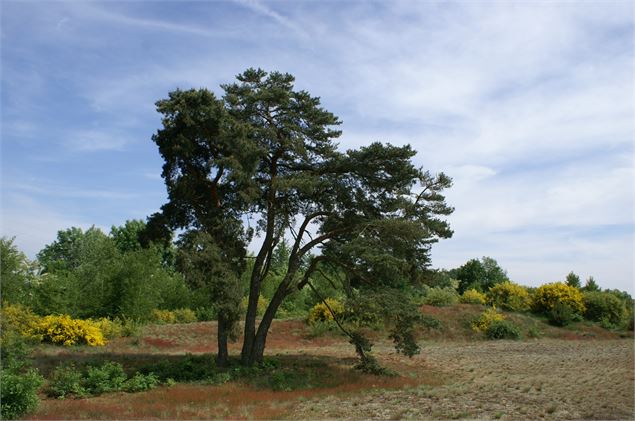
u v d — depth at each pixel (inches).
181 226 958.4
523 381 831.7
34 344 1147.9
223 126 855.7
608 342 1557.6
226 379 850.1
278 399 687.1
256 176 925.8
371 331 1617.9
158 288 1672.0
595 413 560.1
